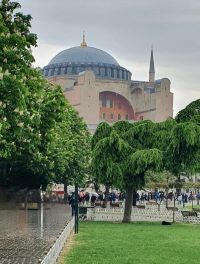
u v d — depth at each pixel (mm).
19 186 64062
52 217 46062
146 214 55844
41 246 25250
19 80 27250
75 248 27922
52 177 65688
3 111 27078
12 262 20203
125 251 26812
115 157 51562
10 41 27391
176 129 49562
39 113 34594
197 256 25406
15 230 33312
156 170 50344
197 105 53844
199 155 49312
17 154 44469
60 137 60812
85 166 84312
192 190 115875
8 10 30469
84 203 78250
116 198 95438
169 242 32188
